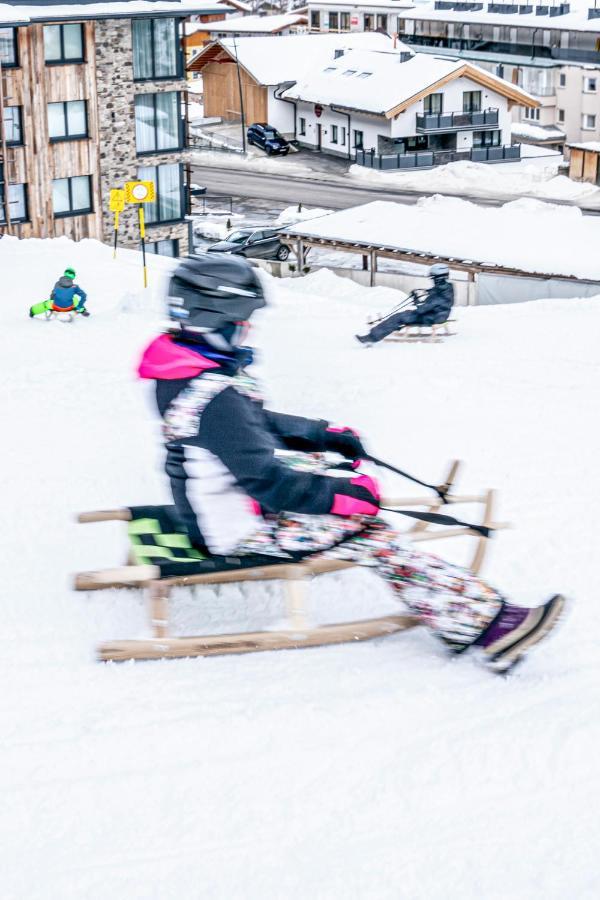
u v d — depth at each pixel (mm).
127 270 25609
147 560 4988
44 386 10914
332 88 67438
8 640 5188
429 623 4793
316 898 3441
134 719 4457
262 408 4633
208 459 4621
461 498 5559
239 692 4652
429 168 62344
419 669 4855
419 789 3992
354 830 3775
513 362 12047
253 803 3916
